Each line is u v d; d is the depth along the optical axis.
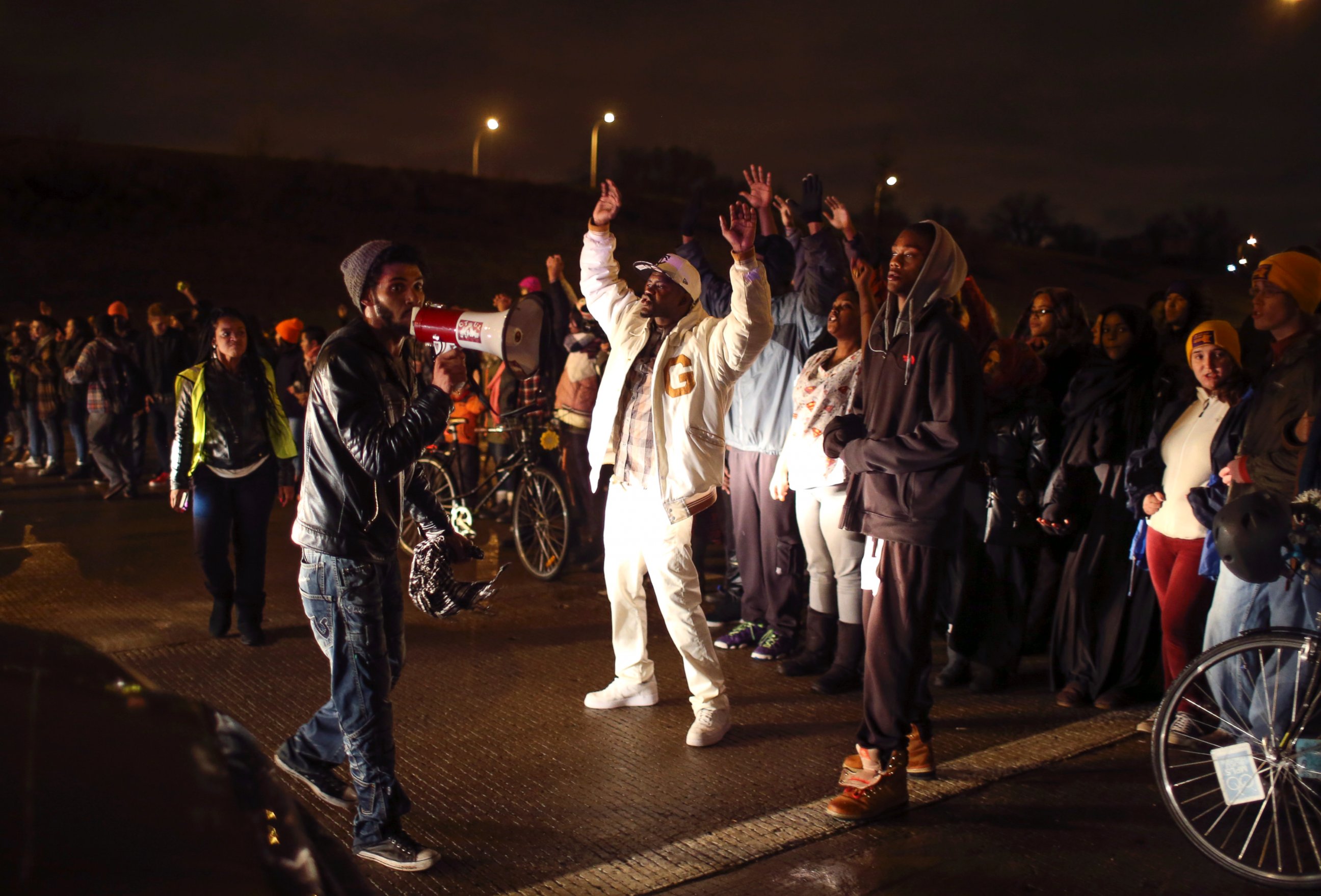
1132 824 3.59
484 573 7.20
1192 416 4.41
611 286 4.53
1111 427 4.69
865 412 3.88
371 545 3.18
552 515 7.14
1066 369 5.54
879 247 5.14
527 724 4.49
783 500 5.14
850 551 4.88
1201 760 4.09
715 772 4.00
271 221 42.34
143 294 31.58
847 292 4.96
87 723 1.59
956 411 3.52
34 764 1.45
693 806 3.70
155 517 9.28
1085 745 4.28
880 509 3.64
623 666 4.68
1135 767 4.08
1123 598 4.78
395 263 3.27
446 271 39.12
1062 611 4.96
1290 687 3.41
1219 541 3.43
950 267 3.59
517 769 4.02
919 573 3.60
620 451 4.40
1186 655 4.40
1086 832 3.53
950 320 3.62
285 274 36.09
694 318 4.35
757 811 3.66
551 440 7.00
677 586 4.24
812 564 5.13
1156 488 4.40
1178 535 4.36
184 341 11.05
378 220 45.75
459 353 3.18
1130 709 4.73
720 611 6.10
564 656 5.42
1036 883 3.20
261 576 5.50
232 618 5.87
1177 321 5.42
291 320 10.44
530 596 6.61
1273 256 3.78
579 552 7.57
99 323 10.34
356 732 3.23
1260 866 3.23
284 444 5.54
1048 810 3.70
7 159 42.56
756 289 4.05
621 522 4.44
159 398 10.95
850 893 3.13
